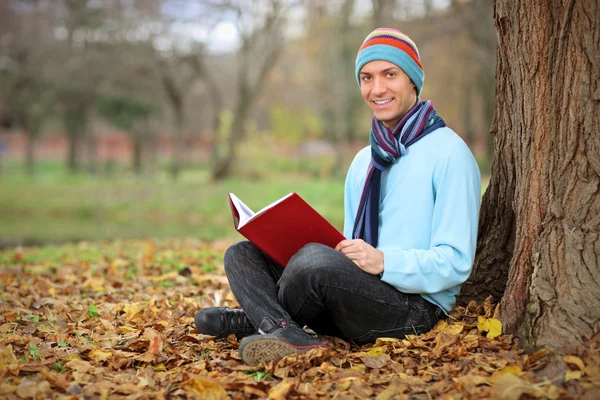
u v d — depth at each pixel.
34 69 29.09
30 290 5.43
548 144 3.17
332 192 22.78
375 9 23.27
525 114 3.29
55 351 3.36
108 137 62.53
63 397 2.71
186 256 7.25
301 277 3.02
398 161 3.30
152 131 43.84
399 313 3.15
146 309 4.30
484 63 20.09
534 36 3.23
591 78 3.02
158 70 30.02
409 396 2.69
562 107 3.12
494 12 3.61
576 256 2.98
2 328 3.85
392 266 3.04
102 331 3.90
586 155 3.03
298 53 36.72
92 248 8.66
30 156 40.31
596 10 3.00
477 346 3.11
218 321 3.44
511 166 3.65
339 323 3.21
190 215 20.67
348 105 37.19
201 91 37.59
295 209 3.02
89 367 3.12
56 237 14.96
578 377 2.61
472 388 2.63
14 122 36.47
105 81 30.19
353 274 3.04
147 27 28.28
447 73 29.30
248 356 2.97
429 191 3.21
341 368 3.01
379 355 3.07
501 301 3.31
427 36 21.62
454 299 3.32
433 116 3.35
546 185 3.17
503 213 3.71
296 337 3.01
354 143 41.56
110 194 24.08
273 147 40.91
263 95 38.72
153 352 3.25
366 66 3.36
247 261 3.24
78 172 42.22
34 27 28.81
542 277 3.06
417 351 3.06
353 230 3.42
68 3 28.30
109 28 28.31
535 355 2.84
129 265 6.84
